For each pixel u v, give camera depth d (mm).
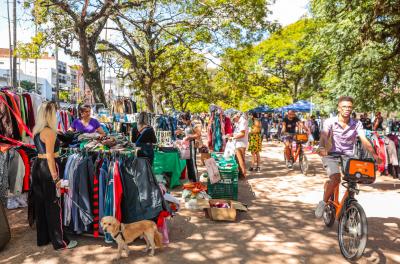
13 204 6473
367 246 4754
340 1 12953
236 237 5062
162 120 15227
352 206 4285
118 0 14422
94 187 4738
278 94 37219
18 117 6828
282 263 4199
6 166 6223
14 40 21141
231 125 13562
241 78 20703
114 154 4812
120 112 14758
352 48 12469
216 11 16234
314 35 18891
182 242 4844
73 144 5594
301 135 10750
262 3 15727
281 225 5637
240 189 8359
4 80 52719
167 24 17703
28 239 4898
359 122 4828
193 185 6863
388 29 11086
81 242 4805
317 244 4816
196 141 9852
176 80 25578
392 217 6117
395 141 9852
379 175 10445
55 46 15688
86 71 14258
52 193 4480
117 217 4617
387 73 13070
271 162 13148
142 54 20391
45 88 64938
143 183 4664
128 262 4184
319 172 10922
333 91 16969
